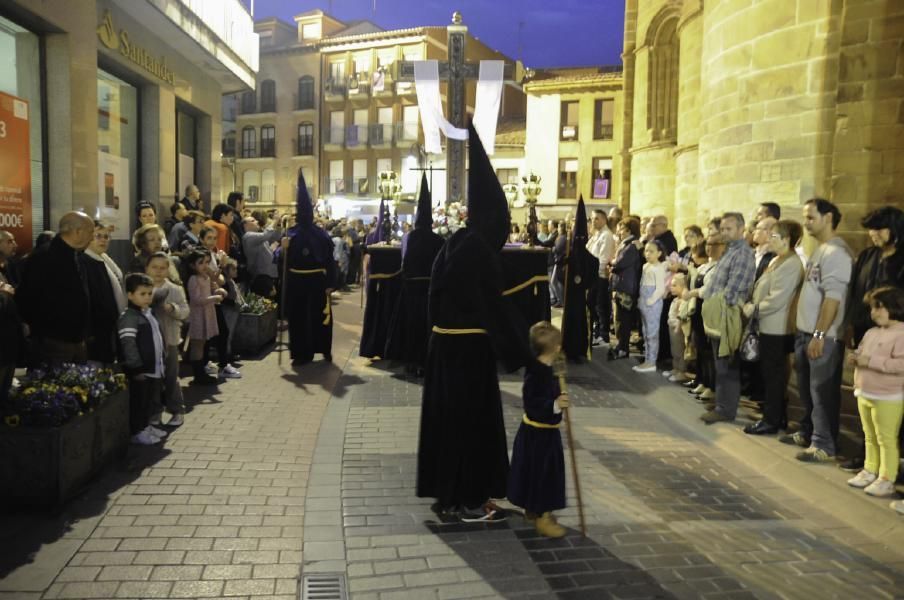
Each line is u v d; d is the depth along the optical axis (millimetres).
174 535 4105
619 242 9812
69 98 9391
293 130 44281
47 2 8766
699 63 13828
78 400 4754
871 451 4855
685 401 7238
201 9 13547
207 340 8109
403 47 41531
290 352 9219
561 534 4191
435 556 3928
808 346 5438
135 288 5543
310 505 4574
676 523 4438
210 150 16438
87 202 9883
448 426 4402
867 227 5152
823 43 8359
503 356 4172
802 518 4559
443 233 9656
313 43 43438
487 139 14500
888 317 4656
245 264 10703
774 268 6031
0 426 4324
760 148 9117
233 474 5102
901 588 3672
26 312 5285
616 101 35469
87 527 4180
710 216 10234
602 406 7277
